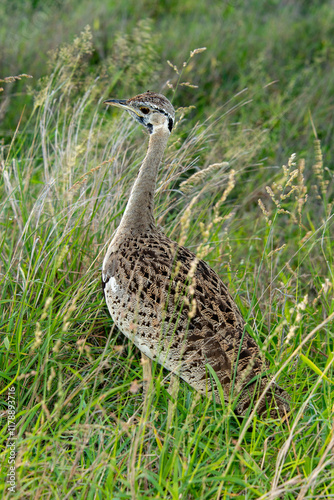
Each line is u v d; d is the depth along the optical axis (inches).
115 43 581.9
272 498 227.3
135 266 291.1
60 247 343.9
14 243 373.4
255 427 271.6
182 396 300.4
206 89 607.5
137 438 236.8
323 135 561.9
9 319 304.8
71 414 279.7
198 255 253.6
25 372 285.0
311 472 248.1
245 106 571.2
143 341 286.2
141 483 257.4
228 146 462.3
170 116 321.4
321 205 489.1
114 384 302.2
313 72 634.2
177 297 278.7
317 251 435.2
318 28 718.5
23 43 639.8
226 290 302.4
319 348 345.4
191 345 275.6
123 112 434.0
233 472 261.7
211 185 409.7
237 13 755.4
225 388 272.5
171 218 418.6
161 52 637.3
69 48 442.0
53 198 386.0
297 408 297.7
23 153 465.1
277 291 370.9
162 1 778.8
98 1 741.3
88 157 416.2
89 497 233.6
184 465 246.2
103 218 367.2
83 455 268.8
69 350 314.2
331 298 373.7
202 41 672.4
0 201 395.9
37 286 324.8
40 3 742.5
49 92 439.8
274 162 519.5
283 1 811.4
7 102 553.3
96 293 343.6
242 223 477.1
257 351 283.7
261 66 599.2
